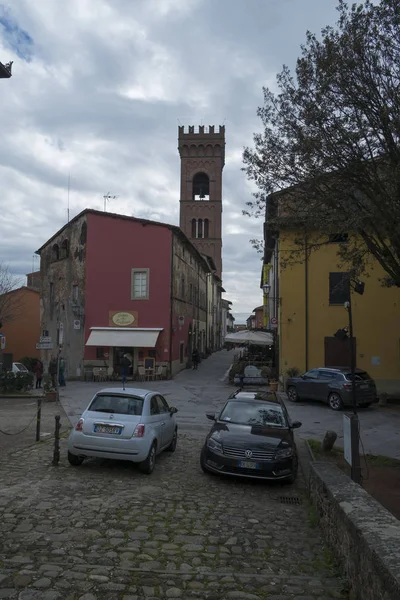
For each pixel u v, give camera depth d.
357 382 19.39
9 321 41.50
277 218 11.24
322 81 9.76
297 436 14.38
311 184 10.35
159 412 10.23
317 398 20.33
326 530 5.78
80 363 30.00
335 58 9.51
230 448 8.95
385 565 3.28
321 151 10.01
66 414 16.91
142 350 29.34
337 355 24.20
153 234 30.06
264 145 10.99
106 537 5.72
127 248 30.17
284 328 24.81
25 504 6.84
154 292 29.75
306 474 9.88
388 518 4.43
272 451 8.87
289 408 19.84
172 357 30.22
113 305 29.92
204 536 6.00
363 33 9.31
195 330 41.56
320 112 9.80
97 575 4.65
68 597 4.17
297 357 24.61
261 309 78.12
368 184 9.91
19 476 8.45
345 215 9.93
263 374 27.44
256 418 10.23
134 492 7.80
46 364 35.34
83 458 9.38
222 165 69.75
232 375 27.88
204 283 50.28
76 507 6.80
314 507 7.06
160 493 7.84
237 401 10.92
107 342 28.77
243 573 4.91
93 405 9.52
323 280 24.61
